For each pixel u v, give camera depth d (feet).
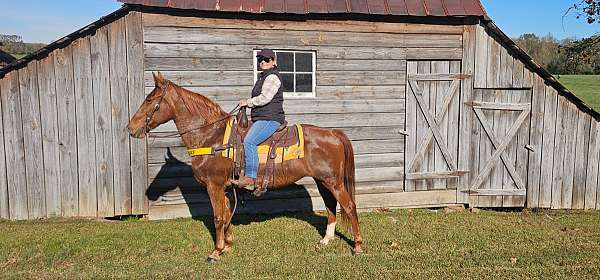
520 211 30.01
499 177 29.76
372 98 28.04
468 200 29.78
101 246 21.33
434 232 24.08
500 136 29.48
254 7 25.53
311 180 28.09
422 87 28.58
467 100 29.04
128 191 25.88
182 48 25.45
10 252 20.39
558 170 29.99
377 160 28.53
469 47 28.78
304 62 27.32
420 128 28.81
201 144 19.65
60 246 21.16
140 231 23.59
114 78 25.05
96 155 25.40
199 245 21.67
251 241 22.26
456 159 29.40
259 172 19.72
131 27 24.85
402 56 28.14
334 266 19.01
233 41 25.99
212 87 25.98
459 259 19.95
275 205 27.71
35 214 25.22
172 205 26.45
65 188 25.32
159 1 24.45
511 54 29.09
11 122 24.48
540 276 18.15
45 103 24.64
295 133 20.18
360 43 27.55
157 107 19.33
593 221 27.12
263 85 19.34
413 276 18.02
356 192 28.48
